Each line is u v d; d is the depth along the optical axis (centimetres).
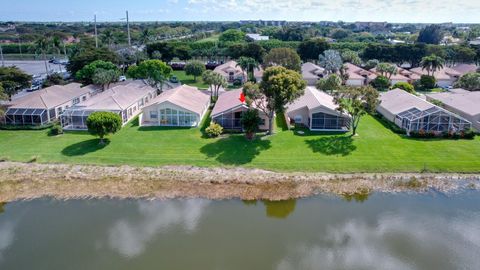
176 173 4075
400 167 4209
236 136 5109
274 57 9931
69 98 6600
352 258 2748
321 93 6694
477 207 3478
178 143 4866
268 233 3059
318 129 5409
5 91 6544
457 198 3638
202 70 9938
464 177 4019
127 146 4756
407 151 4588
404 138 5038
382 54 12575
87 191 3728
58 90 6688
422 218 3297
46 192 3709
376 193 3734
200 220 3244
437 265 2681
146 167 4216
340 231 3098
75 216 3303
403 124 5406
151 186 3822
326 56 10281
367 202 3569
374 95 4941
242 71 10356
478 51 11906
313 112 5338
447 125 5134
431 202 3572
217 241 2942
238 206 3488
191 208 3444
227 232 3069
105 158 4409
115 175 4038
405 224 3206
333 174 4088
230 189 3778
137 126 5588
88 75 8262
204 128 5488
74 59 9338
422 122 5134
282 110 4847
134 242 2920
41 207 3453
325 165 4253
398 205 3516
